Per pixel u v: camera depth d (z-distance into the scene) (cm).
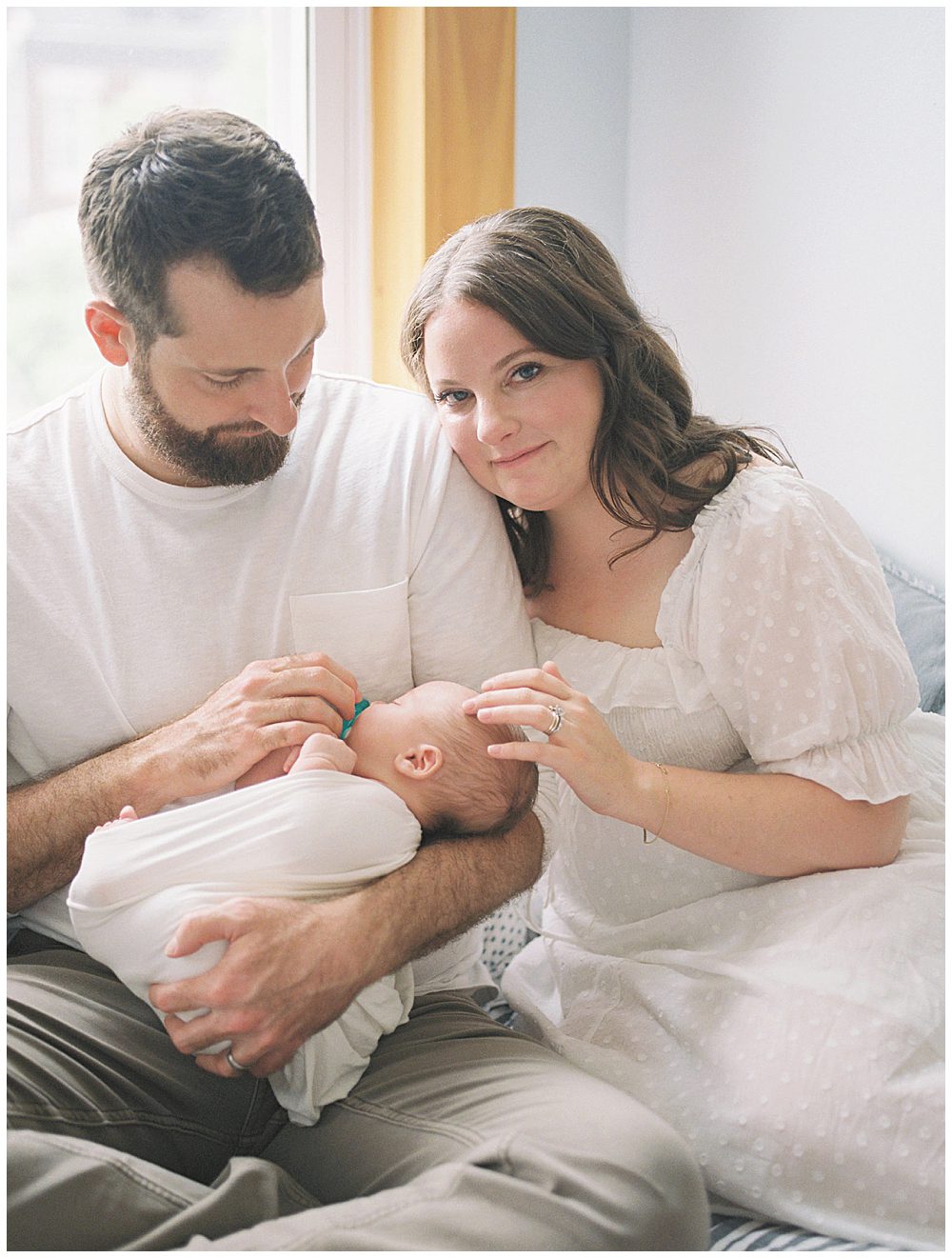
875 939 125
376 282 224
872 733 133
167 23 210
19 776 138
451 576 142
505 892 129
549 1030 141
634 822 129
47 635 134
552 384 131
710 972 132
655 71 233
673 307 235
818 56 199
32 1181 98
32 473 138
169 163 119
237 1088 123
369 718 133
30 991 122
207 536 138
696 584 137
